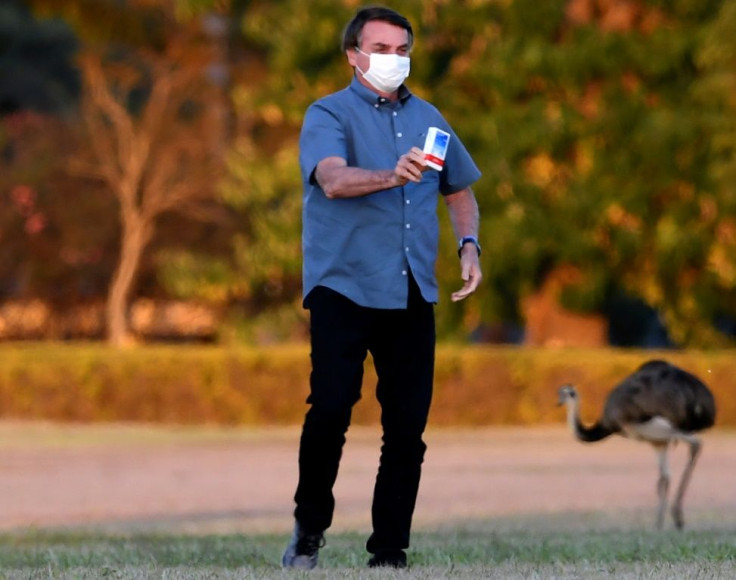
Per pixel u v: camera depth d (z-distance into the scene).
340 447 21.59
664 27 84.69
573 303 87.12
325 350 21.25
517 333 133.00
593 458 65.69
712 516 42.41
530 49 83.00
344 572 20.66
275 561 24.27
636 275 88.44
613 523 39.88
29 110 125.00
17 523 42.34
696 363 80.56
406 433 21.78
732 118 82.75
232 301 106.38
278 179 88.19
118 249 109.88
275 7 90.25
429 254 21.62
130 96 128.50
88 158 106.00
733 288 88.88
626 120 83.50
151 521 42.69
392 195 21.33
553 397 81.69
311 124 21.38
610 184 84.44
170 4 104.56
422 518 41.97
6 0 147.50
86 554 26.77
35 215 107.75
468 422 81.81
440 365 81.69
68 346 92.06
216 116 107.88
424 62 84.50
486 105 87.38
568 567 22.00
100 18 102.88
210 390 83.62
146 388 83.94
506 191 83.12
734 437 76.38
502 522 40.19
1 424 82.50
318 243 21.39
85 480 56.12
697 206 84.62
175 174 104.50
